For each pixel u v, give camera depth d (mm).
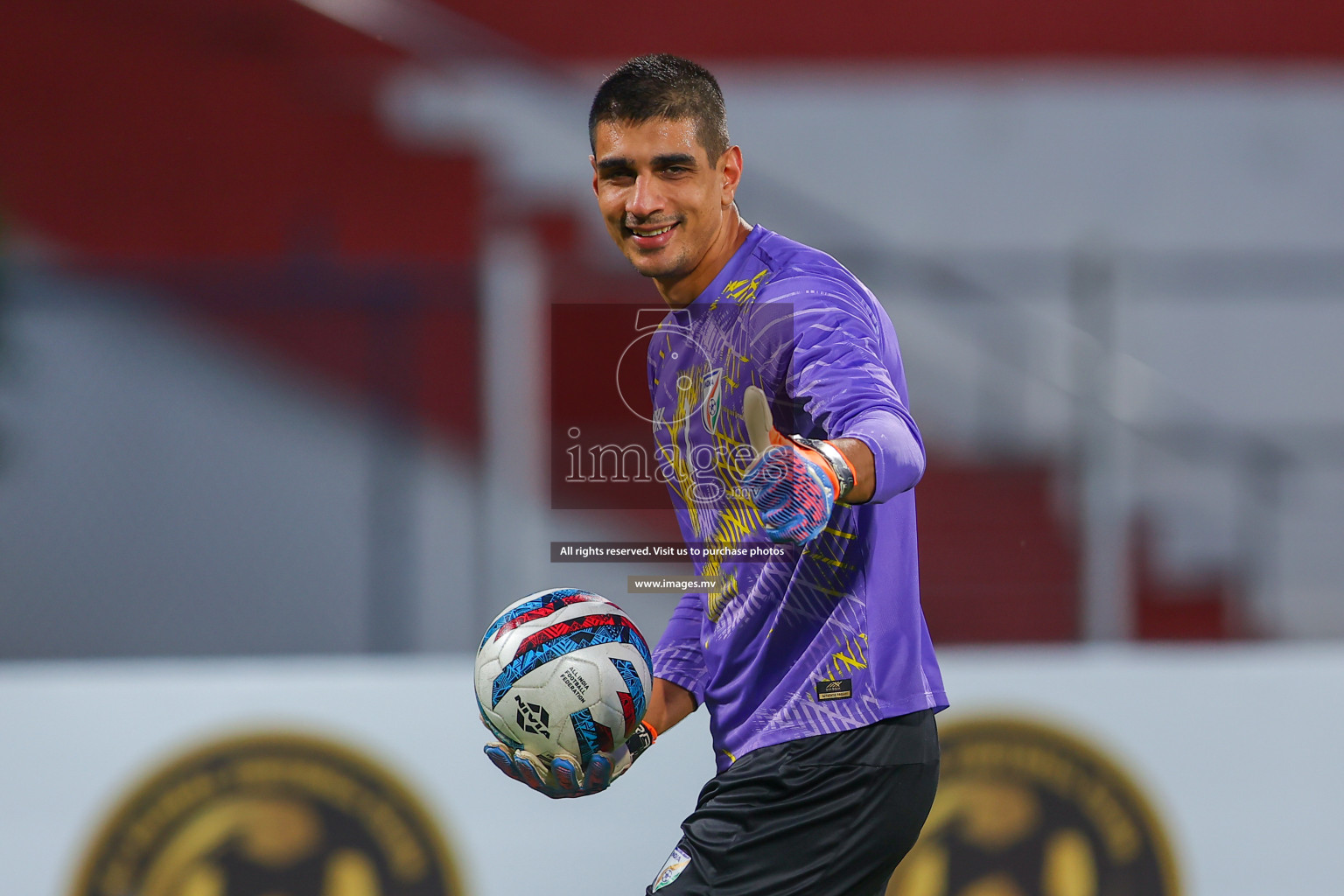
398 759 15305
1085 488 17719
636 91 7816
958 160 36000
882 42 37531
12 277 17547
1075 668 15992
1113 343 18312
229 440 19609
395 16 33438
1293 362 30781
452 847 15180
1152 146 36375
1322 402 30812
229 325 21453
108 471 18703
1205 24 37844
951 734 15734
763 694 8320
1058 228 35812
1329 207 36500
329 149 33969
